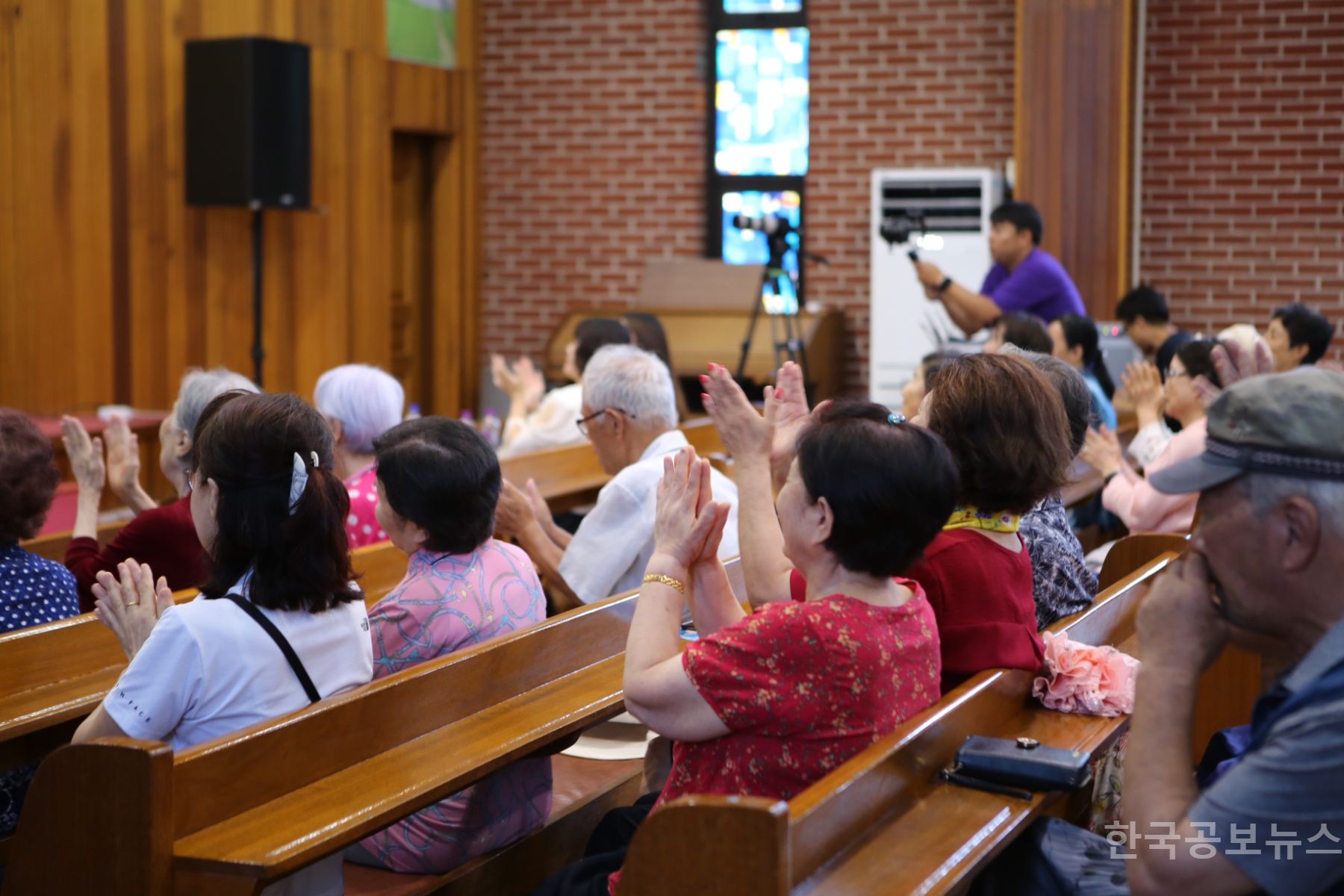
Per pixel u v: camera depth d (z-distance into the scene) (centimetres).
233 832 181
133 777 172
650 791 293
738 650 174
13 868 177
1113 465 384
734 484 359
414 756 210
